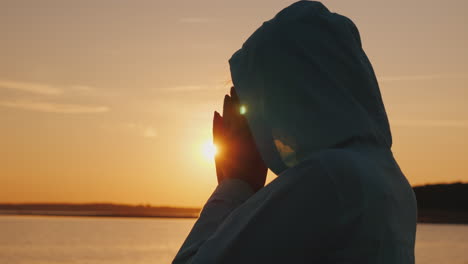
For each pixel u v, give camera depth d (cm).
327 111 133
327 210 120
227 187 157
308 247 118
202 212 153
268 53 139
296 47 138
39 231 14312
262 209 120
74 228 17575
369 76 143
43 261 5944
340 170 123
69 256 6569
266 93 139
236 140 164
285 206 120
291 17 142
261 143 140
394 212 130
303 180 122
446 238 10331
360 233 120
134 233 14800
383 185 128
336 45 140
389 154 140
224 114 166
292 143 135
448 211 13500
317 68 137
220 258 118
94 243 9506
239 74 146
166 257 6650
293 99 136
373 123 138
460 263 5053
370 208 122
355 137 132
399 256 128
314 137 133
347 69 139
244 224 120
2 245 8300
